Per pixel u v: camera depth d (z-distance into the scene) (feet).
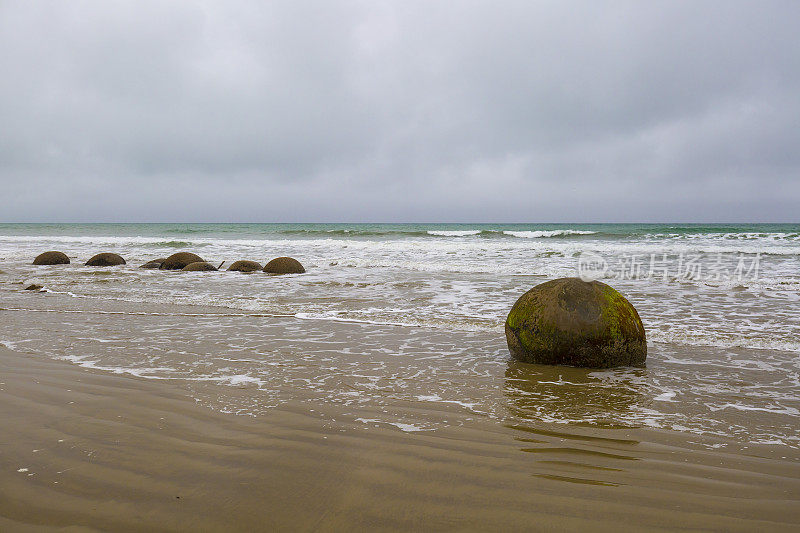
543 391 16.02
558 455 11.18
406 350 21.30
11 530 7.89
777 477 10.16
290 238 132.05
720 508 8.89
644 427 13.01
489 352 21.02
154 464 10.39
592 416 13.80
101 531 7.90
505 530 8.11
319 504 8.85
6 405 14.08
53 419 13.02
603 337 18.44
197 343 22.40
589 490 9.53
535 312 19.30
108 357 19.84
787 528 8.23
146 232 173.06
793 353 20.79
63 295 37.93
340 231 149.48
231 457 10.79
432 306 32.55
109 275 52.65
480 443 11.82
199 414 13.53
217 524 8.16
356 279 47.57
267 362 19.27
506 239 119.24
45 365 18.53
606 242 102.01
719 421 13.48
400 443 11.73
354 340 23.11
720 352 20.95
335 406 14.38
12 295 37.96
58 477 9.76
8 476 9.79
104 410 13.75
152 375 17.37
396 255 73.82
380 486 9.56
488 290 39.75
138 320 27.89
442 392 15.84
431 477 9.98
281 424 12.87
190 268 56.18
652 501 9.12
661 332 24.40
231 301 34.73
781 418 13.73
